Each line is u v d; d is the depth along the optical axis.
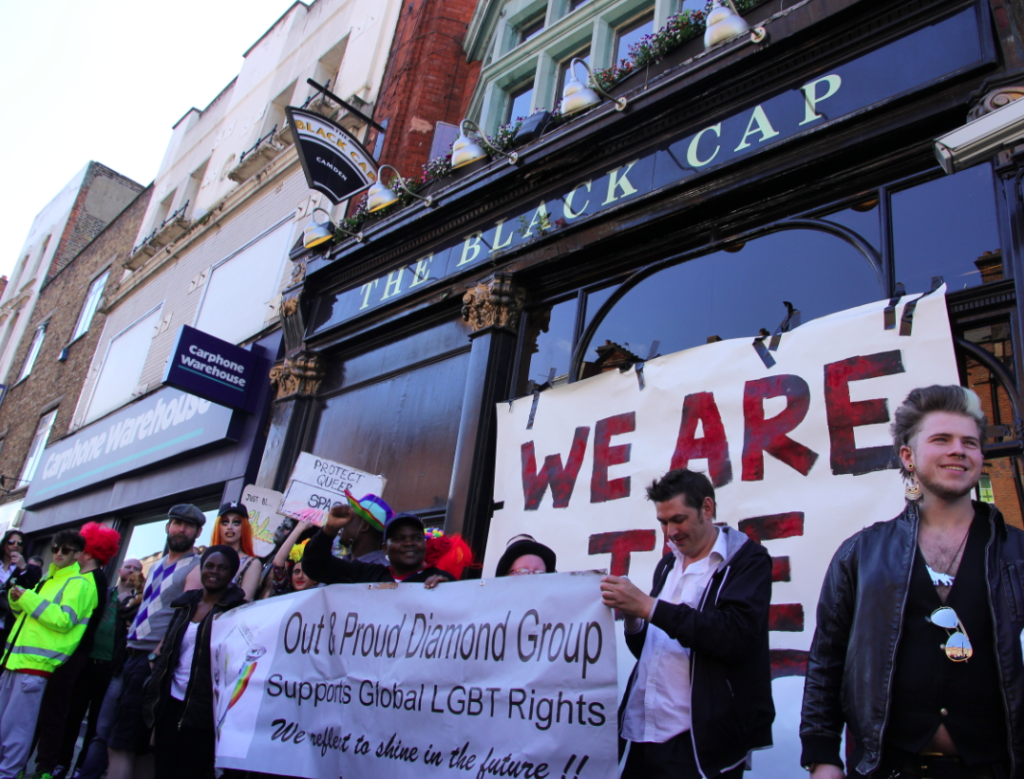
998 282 4.01
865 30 4.96
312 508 5.58
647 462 4.71
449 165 8.00
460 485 6.25
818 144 4.97
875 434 3.82
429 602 3.30
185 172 17.38
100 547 5.82
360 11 13.30
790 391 4.20
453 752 2.95
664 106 5.95
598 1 8.46
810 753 2.21
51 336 21.62
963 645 1.99
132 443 13.03
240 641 3.90
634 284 6.02
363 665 3.39
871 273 4.64
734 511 4.16
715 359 4.62
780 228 5.21
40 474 16.86
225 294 13.00
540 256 6.57
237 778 4.02
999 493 3.76
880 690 2.06
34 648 5.09
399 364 7.95
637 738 2.62
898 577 2.15
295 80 14.23
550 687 2.81
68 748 6.04
